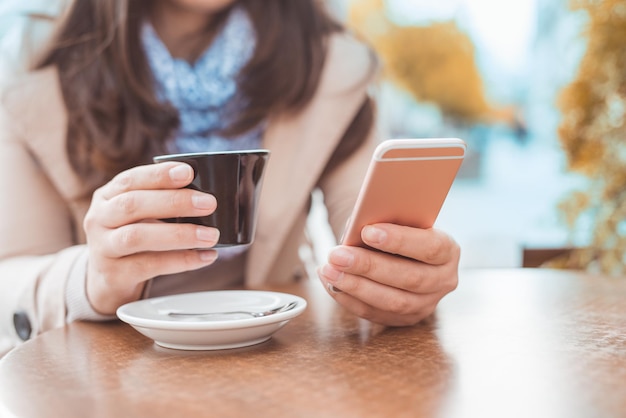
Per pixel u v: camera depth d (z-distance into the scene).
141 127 1.23
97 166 1.19
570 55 2.13
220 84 1.31
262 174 0.69
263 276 1.28
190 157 0.65
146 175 0.67
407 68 3.22
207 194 0.66
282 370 0.58
